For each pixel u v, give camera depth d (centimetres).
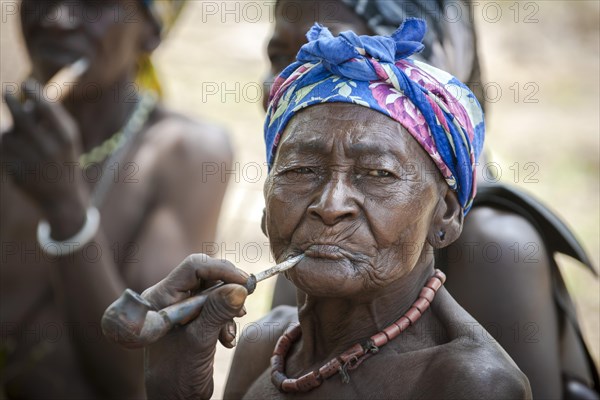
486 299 502
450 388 349
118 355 663
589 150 1587
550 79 1852
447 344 364
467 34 554
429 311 388
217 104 1623
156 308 363
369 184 359
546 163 1545
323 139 361
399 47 383
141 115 752
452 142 374
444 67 530
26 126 614
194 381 377
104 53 718
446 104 374
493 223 514
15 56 1538
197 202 739
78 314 647
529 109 1727
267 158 408
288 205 363
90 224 644
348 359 374
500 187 526
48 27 701
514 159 1543
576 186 1478
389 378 367
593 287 1195
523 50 1942
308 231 358
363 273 355
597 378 553
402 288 384
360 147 357
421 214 367
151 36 769
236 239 1205
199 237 741
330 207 351
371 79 365
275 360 409
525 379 358
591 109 1745
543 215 527
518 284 502
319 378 379
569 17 2048
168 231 719
